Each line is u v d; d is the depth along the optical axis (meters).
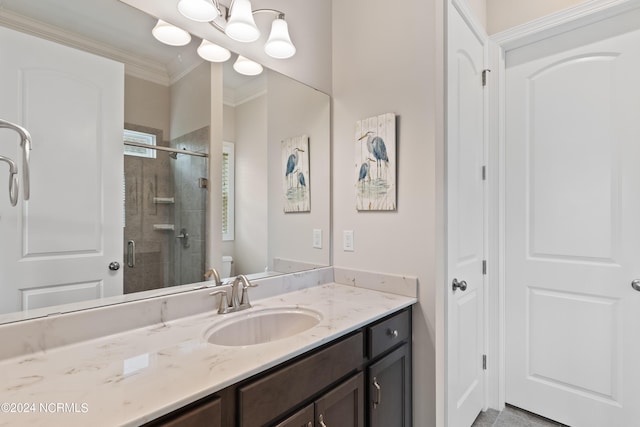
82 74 1.02
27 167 0.92
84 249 1.02
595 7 1.58
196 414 0.68
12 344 0.84
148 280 1.16
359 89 1.69
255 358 0.84
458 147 1.59
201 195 1.33
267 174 1.56
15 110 0.91
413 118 1.48
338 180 1.78
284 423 0.86
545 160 1.80
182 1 1.16
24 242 0.92
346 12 1.76
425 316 1.43
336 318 1.17
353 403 1.10
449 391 1.48
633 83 1.54
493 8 1.93
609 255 1.61
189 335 1.01
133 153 1.14
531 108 1.84
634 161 1.54
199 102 1.31
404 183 1.50
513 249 1.91
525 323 1.87
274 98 1.55
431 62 1.42
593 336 1.66
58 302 0.97
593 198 1.66
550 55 1.78
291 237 1.62
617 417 1.59
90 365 0.80
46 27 0.96
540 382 1.83
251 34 1.31
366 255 1.65
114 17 1.09
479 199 1.86
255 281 1.43
